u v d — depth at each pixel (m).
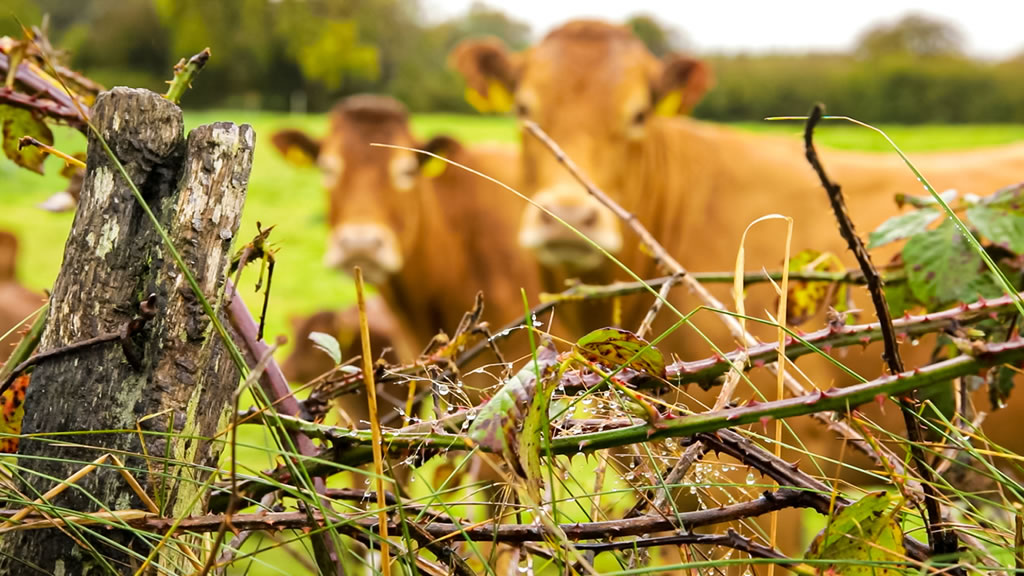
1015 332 1.32
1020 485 1.05
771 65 46.19
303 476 1.09
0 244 5.43
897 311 1.80
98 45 40.44
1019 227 1.61
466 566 1.08
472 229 5.15
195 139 1.08
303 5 26.56
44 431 1.08
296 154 6.02
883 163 4.15
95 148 1.09
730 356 1.15
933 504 1.02
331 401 1.29
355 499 1.16
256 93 38.53
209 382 1.12
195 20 28.27
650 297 3.97
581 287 1.77
